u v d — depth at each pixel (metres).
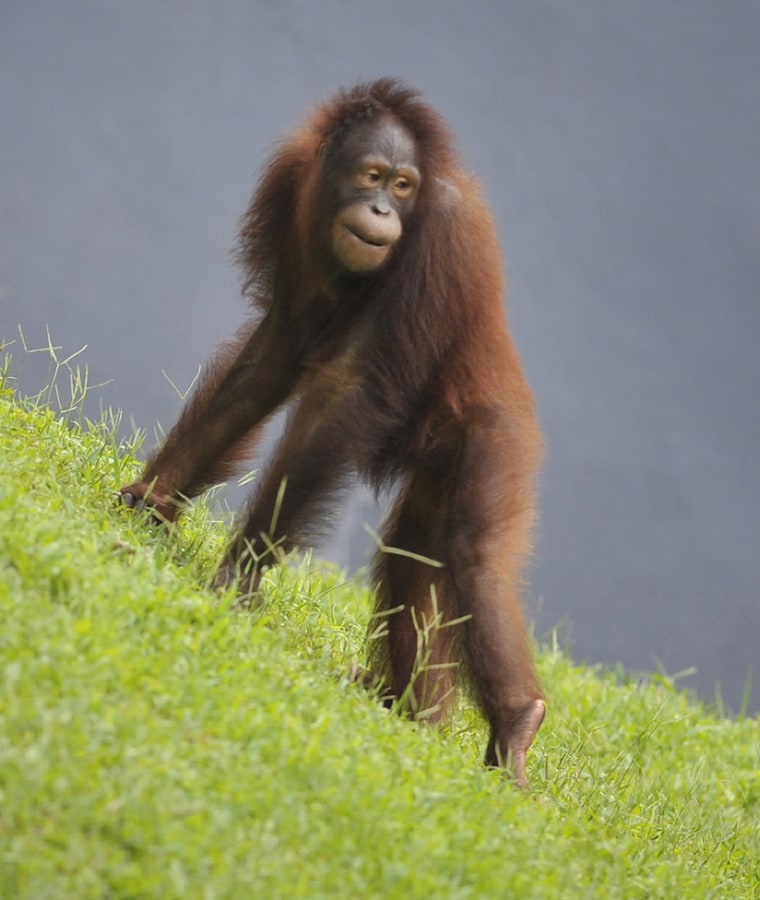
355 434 16.94
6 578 12.34
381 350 17.23
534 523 17.62
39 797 10.06
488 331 17.78
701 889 15.38
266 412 18.67
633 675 30.36
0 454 15.98
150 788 10.59
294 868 10.80
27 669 11.05
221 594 15.49
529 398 18.19
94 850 9.98
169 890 9.88
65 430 18.88
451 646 17.50
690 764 24.08
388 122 17.36
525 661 16.58
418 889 11.17
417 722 16.30
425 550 18.25
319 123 18.27
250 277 19.23
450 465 17.64
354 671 17.06
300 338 18.44
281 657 14.23
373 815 11.77
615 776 20.30
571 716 24.67
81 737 10.65
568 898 12.69
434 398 17.80
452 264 17.38
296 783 11.71
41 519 13.90
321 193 17.48
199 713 11.91
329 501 16.94
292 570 21.55
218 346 19.78
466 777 14.14
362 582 26.78
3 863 9.57
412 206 17.36
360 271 17.08
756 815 22.75
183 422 18.78
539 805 15.51
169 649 12.71
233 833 10.69
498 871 12.16
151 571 14.31
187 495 18.61
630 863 14.85
